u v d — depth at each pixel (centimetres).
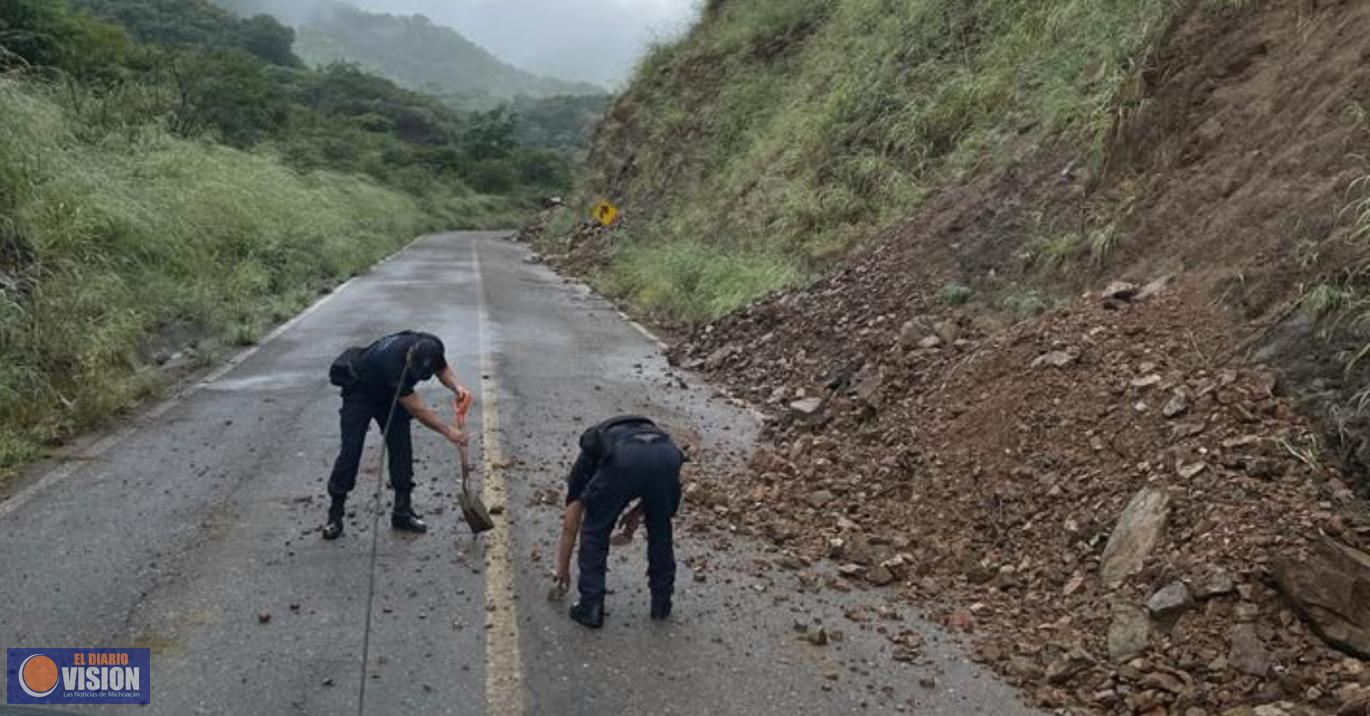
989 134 1262
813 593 522
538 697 402
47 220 1129
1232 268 668
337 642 441
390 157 6300
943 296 971
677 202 2527
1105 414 610
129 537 561
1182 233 758
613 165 3447
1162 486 523
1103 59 1056
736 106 2516
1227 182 747
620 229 2809
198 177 1850
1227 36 848
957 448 662
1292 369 559
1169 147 839
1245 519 478
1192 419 564
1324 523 464
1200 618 439
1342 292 560
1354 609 417
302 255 2002
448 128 8956
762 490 683
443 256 3158
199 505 620
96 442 769
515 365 1148
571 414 902
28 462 707
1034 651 453
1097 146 940
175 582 500
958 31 1540
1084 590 497
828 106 1755
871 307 1073
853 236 1361
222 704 385
